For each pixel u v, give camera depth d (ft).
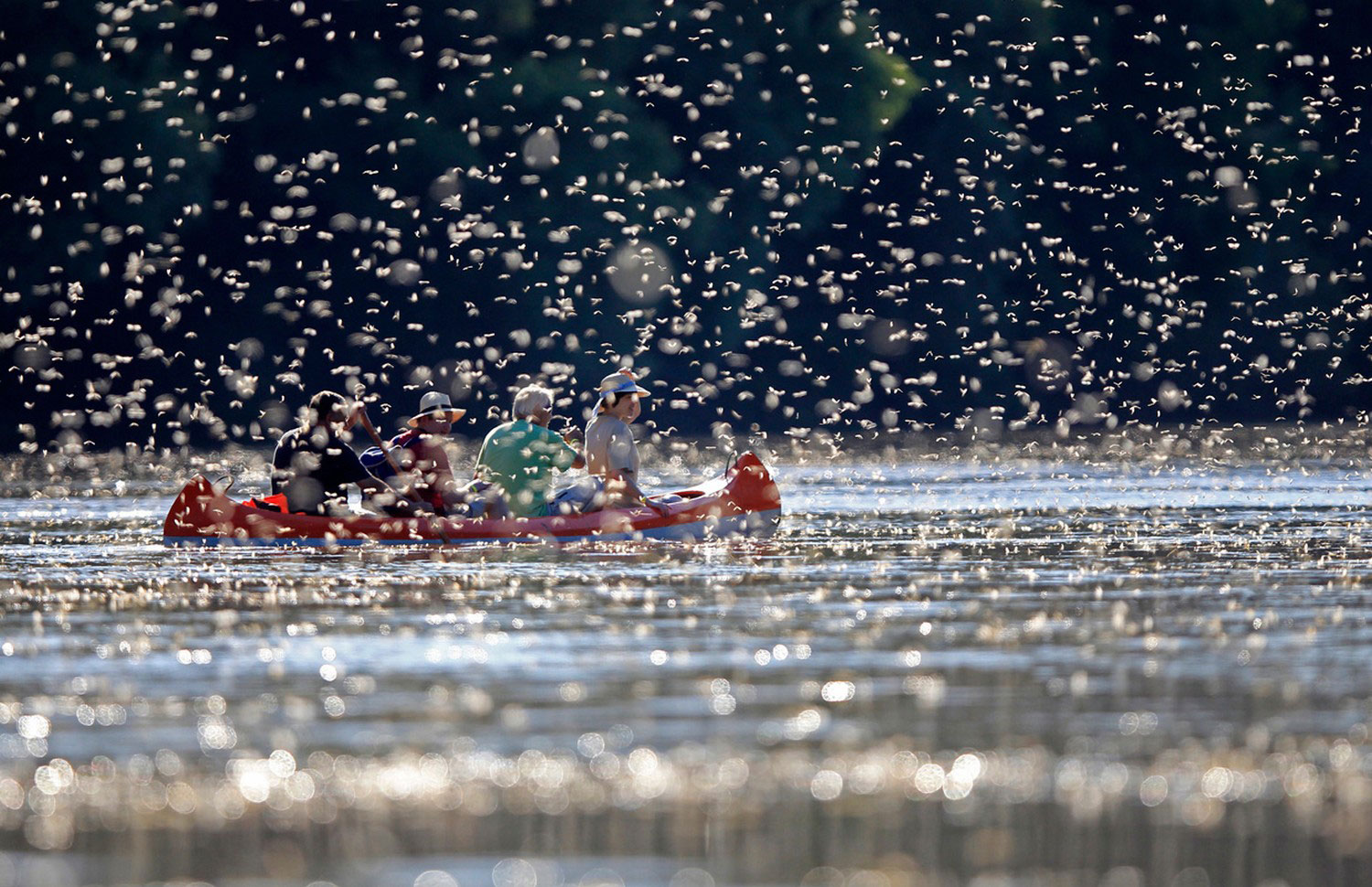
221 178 505.66
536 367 530.68
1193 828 79.51
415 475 201.36
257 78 501.56
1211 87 647.15
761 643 124.77
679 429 580.30
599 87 532.73
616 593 154.30
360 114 505.66
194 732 96.68
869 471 358.02
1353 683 108.37
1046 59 632.79
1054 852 76.43
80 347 494.59
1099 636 127.34
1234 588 155.74
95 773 88.69
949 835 78.79
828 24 579.89
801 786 85.97
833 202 584.40
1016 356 629.10
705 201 555.69
